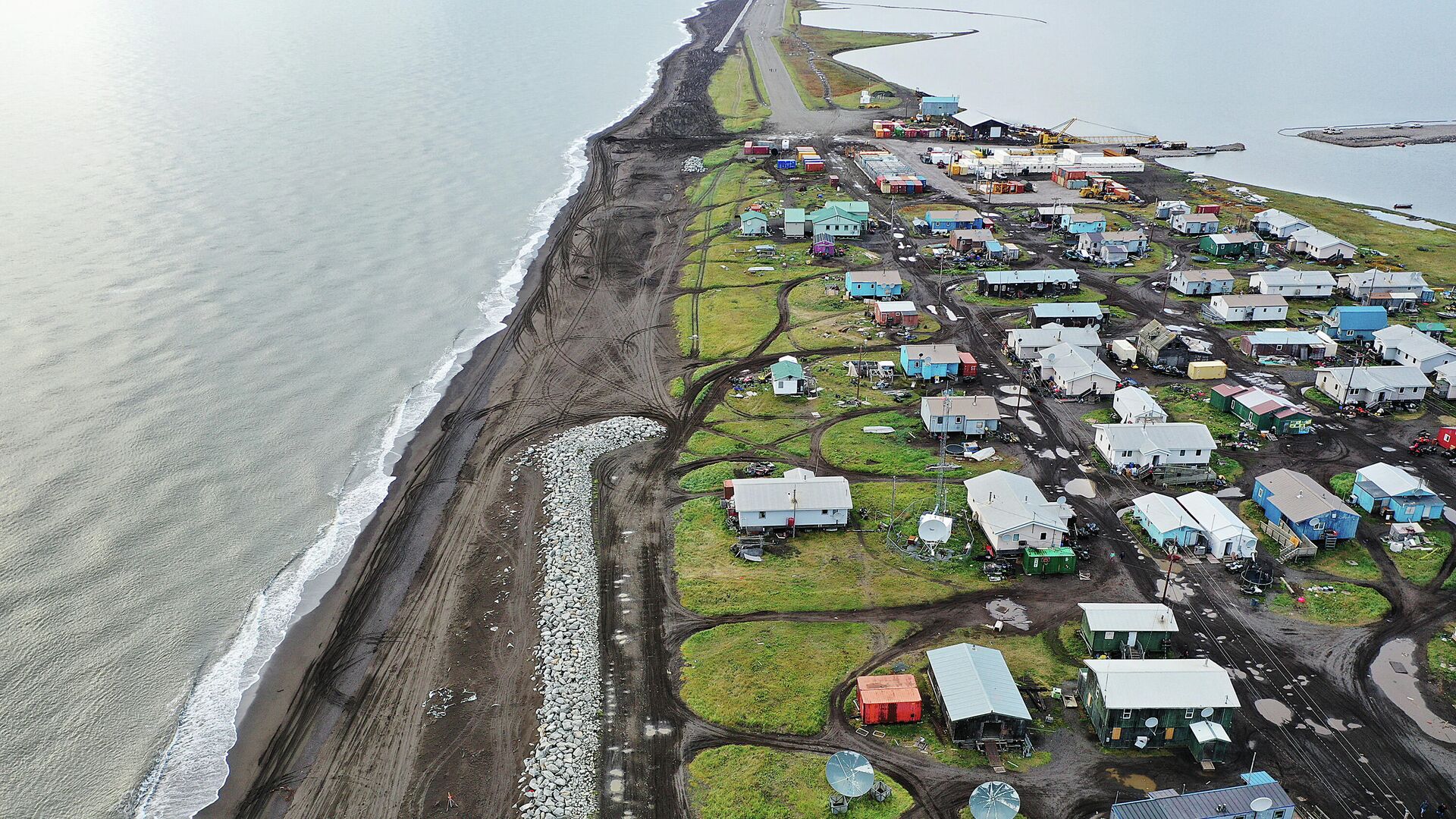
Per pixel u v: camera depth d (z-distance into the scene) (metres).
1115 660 58.19
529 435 91.94
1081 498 79.50
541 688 60.12
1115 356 106.81
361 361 106.88
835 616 65.88
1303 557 71.50
